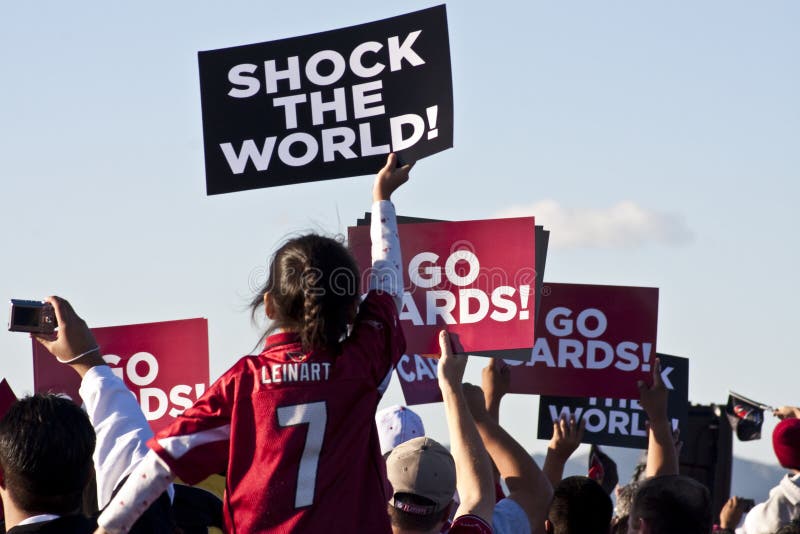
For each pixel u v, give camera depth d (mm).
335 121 12250
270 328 8109
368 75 12188
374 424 8234
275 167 12281
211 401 7746
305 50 12344
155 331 14398
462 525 8641
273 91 12359
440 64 11977
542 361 16031
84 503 10367
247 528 7555
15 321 9367
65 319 9414
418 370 13891
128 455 8891
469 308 13172
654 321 15938
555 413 16453
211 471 7695
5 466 8148
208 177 12352
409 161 12031
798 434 14711
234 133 12352
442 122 11914
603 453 16406
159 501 8703
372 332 8273
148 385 14344
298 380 7773
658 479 9758
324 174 12258
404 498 8836
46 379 13508
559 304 16078
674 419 17000
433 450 9008
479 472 9016
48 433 8125
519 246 13172
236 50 12414
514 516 9492
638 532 9633
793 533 11938
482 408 10430
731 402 19594
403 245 13250
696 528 9445
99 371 9328
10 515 8320
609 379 15938
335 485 7715
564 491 10953
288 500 7559
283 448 7621
